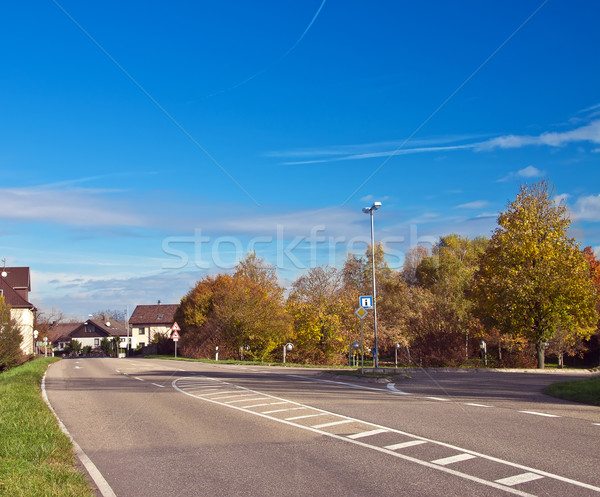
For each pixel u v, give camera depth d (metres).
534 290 32.84
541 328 33.94
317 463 7.42
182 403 14.25
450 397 14.75
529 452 7.78
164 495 6.18
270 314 47.09
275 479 6.67
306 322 50.12
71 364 38.66
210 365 34.72
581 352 52.09
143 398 15.62
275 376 23.30
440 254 61.72
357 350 50.66
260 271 52.44
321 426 10.30
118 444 9.12
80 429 10.72
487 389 16.98
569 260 32.88
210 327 49.97
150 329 104.75
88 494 6.04
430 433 9.33
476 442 8.52
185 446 8.80
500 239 34.66
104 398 15.91
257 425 10.59
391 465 7.20
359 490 6.13
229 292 48.34
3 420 10.50
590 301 32.66
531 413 11.50
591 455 7.56
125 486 6.57
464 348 36.78
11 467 6.92
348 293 52.62
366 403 13.53
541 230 33.59
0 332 35.84
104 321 125.19
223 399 14.96
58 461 7.57
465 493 5.92
